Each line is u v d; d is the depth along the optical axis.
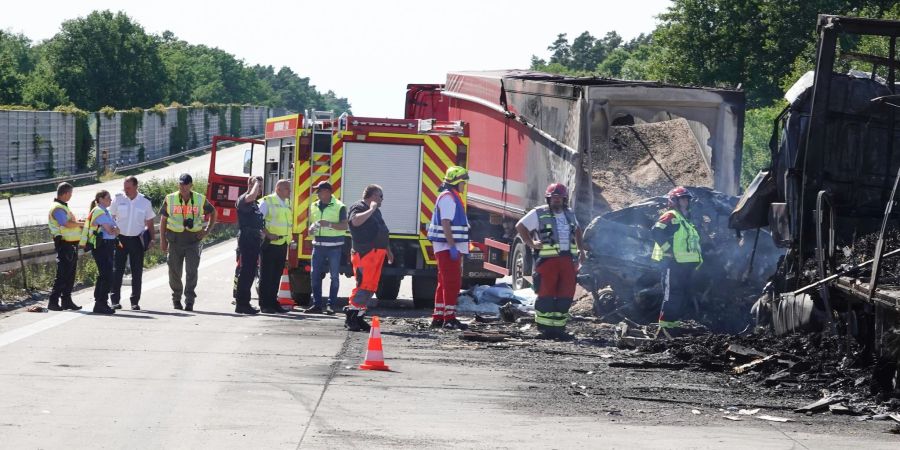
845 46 52.59
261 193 25.08
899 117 15.39
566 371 13.56
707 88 21.66
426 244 21.78
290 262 21.48
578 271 18.30
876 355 12.19
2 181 73.06
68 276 19.22
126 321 17.53
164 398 10.91
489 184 26.17
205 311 19.97
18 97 120.06
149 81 149.38
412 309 21.69
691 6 74.75
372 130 21.77
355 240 17.27
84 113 86.94
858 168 15.34
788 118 15.96
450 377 12.83
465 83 28.02
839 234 15.33
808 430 10.24
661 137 22.59
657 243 16.91
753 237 18.19
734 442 9.57
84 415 9.98
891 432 10.23
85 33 146.25
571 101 21.58
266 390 11.52
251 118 160.00
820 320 14.12
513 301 22.08
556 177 22.08
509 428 9.94
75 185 77.94
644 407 11.23
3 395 10.78
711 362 14.09
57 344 14.49
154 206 57.25
